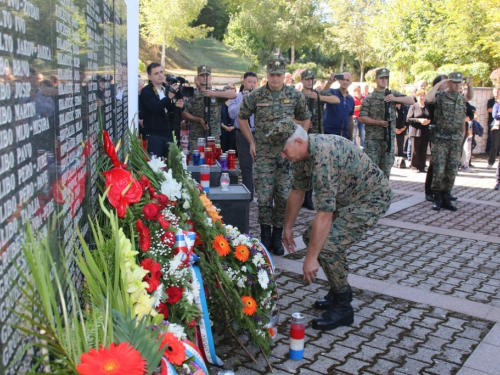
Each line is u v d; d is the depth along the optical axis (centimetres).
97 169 289
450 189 852
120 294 206
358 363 351
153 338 186
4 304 144
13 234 151
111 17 384
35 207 171
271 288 364
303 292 475
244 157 801
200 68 782
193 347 233
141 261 273
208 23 5166
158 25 2961
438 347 378
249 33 4419
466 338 394
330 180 356
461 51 1955
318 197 357
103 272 221
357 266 554
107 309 181
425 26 2172
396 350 371
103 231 278
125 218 276
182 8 2962
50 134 191
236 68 4153
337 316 403
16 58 154
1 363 141
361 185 386
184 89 652
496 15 1769
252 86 793
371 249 621
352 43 3728
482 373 343
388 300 462
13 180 150
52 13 196
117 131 416
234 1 4528
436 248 636
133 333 184
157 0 2920
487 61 1925
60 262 199
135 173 345
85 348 173
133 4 648
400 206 868
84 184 257
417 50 2133
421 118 1234
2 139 142
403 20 2227
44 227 180
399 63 2206
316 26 4253
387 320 421
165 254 286
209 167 603
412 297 471
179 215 334
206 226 336
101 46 325
